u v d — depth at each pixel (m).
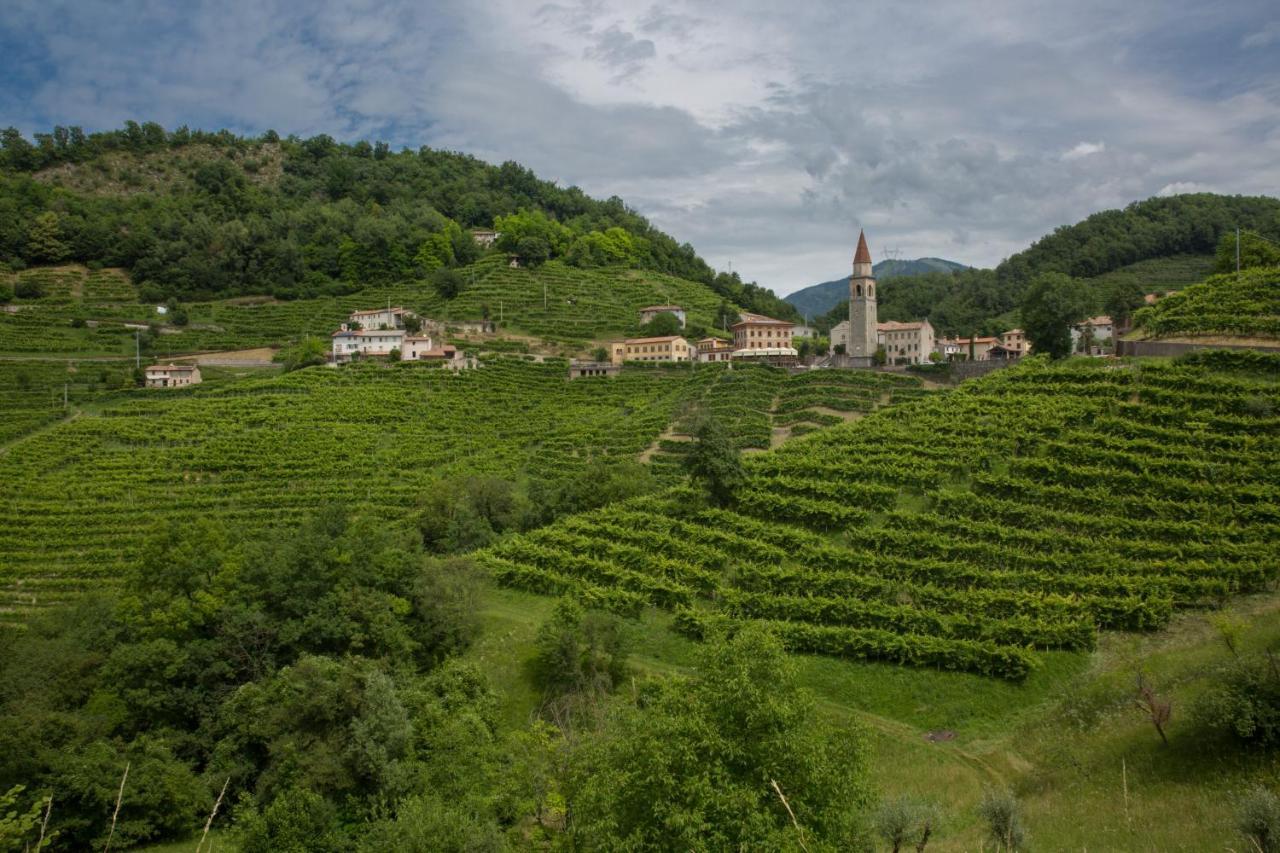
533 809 35.53
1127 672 42.66
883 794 36.44
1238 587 49.12
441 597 56.91
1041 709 43.34
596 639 51.56
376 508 94.44
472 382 143.38
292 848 35.91
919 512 63.59
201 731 47.19
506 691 52.09
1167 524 55.44
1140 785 30.94
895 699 46.41
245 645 50.22
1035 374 84.25
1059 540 56.50
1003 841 26.61
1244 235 116.38
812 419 107.31
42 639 51.91
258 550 55.62
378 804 39.88
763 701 23.39
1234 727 30.31
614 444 112.31
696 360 155.00
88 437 117.25
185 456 110.06
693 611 55.59
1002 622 48.53
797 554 60.19
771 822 21.20
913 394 110.25
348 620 52.69
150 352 166.50
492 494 87.56
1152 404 71.88
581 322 187.00
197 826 42.31
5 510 96.31
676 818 21.19
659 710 24.91
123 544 88.81
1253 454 60.94
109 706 46.19
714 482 70.12
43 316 176.12
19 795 38.56
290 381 139.62
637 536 67.12
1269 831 21.27
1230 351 75.62
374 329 169.25
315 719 43.53
